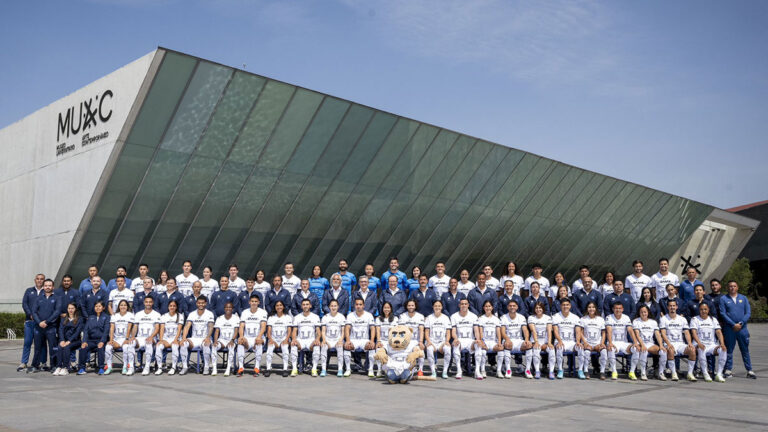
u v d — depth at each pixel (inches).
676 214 1446.9
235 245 800.9
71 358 555.2
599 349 519.8
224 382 466.0
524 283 632.4
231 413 331.9
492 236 1090.1
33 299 524.7
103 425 296.7
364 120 813.9
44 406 350.0
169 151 704.4
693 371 536.1
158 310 542.6
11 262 907.4
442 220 995.3
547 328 525.3
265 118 741.3
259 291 580.7
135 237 734.5
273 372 538.9
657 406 368.5
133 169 698.2
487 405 367.6
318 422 308.8
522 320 526.9
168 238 751.7
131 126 671.8
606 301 559.5
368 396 400.2
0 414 324.8
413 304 524.7
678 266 1659.7
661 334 523.2
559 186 1125.7
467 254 1071.6
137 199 715.4
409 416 328.2
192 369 551.5
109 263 740.0
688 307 551.8
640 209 1337.4
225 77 689.6
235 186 765.9
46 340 538.9
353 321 527.2
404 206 934.4
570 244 1258.0
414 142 882.1
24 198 881.5
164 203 730.8
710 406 370.0
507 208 1075.3
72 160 763.4
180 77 662.5
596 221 1266.0
